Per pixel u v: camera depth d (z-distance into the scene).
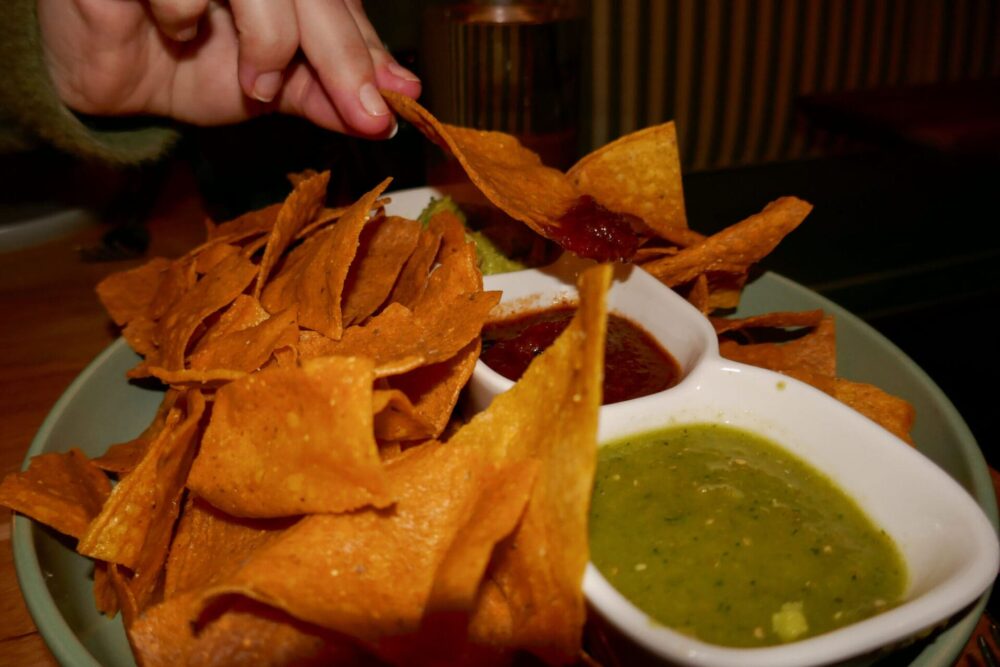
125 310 0.34
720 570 0.23
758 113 0.79
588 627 0.22
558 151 0.51
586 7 0.72
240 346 0.26
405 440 0.25
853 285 0.47
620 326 0.33
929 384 0.31
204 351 0.27
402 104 0.32
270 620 0.21
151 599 0.24
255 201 0.45
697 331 0.30
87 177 0.48
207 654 0.21
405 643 0.20
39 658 0.25
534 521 0.21
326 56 0.33
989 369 0.40
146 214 0.46
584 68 0.74
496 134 0.35
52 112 0.39
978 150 0.60
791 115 0.80
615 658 0.22
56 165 0.48
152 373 0.25
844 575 0.23
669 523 0.24
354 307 0.30
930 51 0.82
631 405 0.27
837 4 0.78
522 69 0.49
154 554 0.23
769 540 0.23
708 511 0.24
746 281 0.39
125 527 0.24
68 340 0.38
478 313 0.26
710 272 0.34
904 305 0.45
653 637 0.20
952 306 0.45
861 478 0.25
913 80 0.82
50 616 0.23
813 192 0.56
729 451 0.27
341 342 0.27
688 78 0.76
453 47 0.50
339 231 0.28
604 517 0.24
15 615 0.26
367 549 0.21
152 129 0.42
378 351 0.26
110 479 0.31
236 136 0.45
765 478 0.26
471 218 0.38
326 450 0.21
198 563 0.24
